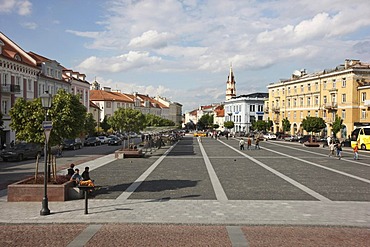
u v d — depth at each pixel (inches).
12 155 1044.5
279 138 2682.1
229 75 5098.4
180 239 309.6
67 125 477.7
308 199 475.5
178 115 6835.6
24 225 358.0
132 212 400.5
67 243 300.4
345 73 2237.9
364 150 1518.2
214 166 879.1
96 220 366.6
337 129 2065.7
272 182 623.2
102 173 743.1
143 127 1400.1
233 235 321.7
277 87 3218.5
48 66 1930.4
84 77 2610.7
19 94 1571.1
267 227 349.7
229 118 4463.6
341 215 389.7
